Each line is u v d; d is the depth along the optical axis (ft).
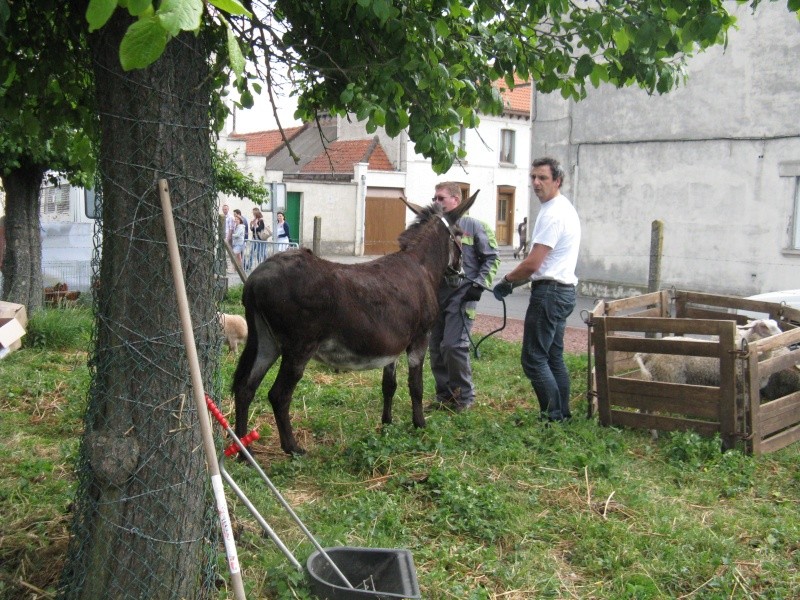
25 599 11.44
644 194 60.80
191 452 10.81
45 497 15.40
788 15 52.26
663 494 17.30
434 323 21.03
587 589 13.26
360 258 102.99
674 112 58.59
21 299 34.47
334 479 17.12
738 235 56.39
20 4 12.92
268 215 97.71
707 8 13.33
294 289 17.21
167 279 10.46
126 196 10.31
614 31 14.03
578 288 65.21
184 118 10.53
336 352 18.44
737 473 18.47
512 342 35.76
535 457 18.90
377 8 11.55
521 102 119.55
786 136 53.26
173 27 5.75
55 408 22.49
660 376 22.20
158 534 10.57
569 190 65.26
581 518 15.64
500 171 118.93
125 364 10.43
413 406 20.86
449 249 21.99
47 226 47.73
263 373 18.62
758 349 19.74
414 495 16.29
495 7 14.87
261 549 13.43
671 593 13.33
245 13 6.16
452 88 13.92
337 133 115.96
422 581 12.95
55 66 14.20
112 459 10.28
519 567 13.71
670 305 27.25
